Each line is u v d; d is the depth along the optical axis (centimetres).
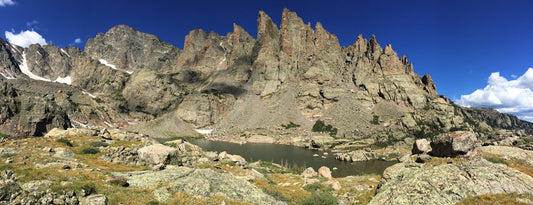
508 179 1845
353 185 3700
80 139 4641
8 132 14738
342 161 11519
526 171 3278
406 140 16375
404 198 1883
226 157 5081
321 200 2598
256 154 13938
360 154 11675
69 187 1853
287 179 4334
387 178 2650
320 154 14125
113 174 2539
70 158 3238
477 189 1797
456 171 2002
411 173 2236
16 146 3450
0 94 15812
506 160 4022
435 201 1767
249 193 2473
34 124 15800
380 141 17112
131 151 3922
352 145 16438
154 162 3584
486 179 1862
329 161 11512
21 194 1557
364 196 2591
